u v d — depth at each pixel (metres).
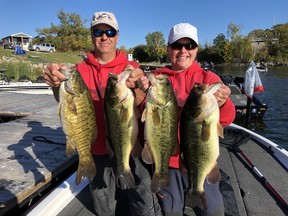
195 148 0.94
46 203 1.20
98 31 1.17
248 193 1.42
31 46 18.33
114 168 1.16
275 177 1.58
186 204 0.98
